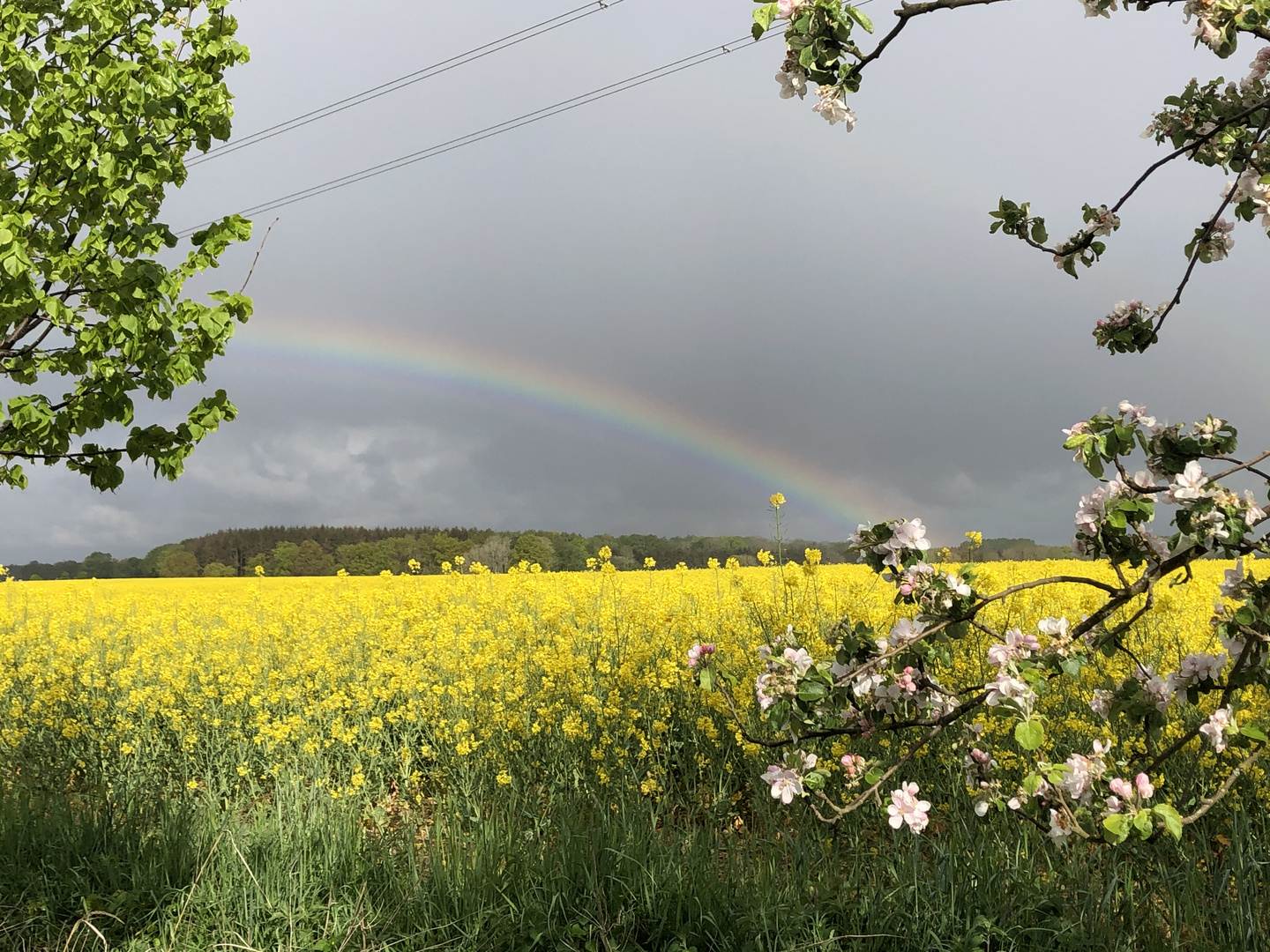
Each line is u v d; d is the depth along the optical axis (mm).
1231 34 2256
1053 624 2439
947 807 4383
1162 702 2498
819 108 2262
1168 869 3771
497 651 7082
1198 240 2906
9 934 3648
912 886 3514
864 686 2600
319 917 3771
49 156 5031
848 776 2746
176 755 6559
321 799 5020
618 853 3848
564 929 3480
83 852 4398
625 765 5141
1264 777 4004
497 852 4039
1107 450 2324
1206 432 2383
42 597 14266
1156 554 2395
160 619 11219
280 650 8305
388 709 6832
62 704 7215
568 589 10320
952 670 5340
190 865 4133
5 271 4480
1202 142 2766
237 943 3568
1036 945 3141
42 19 5527
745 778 5203
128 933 3682
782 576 7551
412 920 3637
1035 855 3865
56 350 5199
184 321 5199
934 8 2238
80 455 5266
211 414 5312
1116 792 2189
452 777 5547
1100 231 2959
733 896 3570
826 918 3455
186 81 5738
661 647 6812
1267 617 2322
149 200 5812
